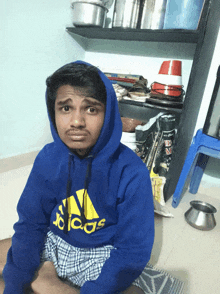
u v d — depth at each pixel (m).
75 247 0.61
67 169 0.53
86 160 0.51
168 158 1.29
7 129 1.42
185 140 1.31
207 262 0.88
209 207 1.16
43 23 1.43
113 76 1.58
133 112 1.75
